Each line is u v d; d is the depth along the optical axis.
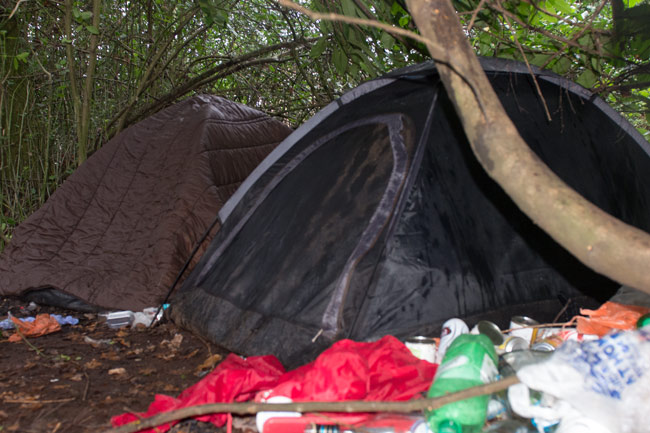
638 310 2.76
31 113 5.95
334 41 5.34
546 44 4.17
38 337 3.83
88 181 4.97
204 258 4.05
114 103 7.25
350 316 2.92
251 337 3.26
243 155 5.16
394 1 4.07
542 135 3.64
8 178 5.82
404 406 1.89
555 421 1.98
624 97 4.15
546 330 2.87
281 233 3.61
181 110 5.27
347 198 3.35
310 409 1.98
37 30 6.57
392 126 3.42
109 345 3.70
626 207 3.79
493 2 2.62
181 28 7.14
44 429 2.52
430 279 3.00
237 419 2.57
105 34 7.05
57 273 4.50
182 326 3.90
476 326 2.72
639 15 3.42
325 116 4.02
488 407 2.12
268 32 8.38
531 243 3.37
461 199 3.24
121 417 2.48
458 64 1.77
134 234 4.66
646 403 1.85
